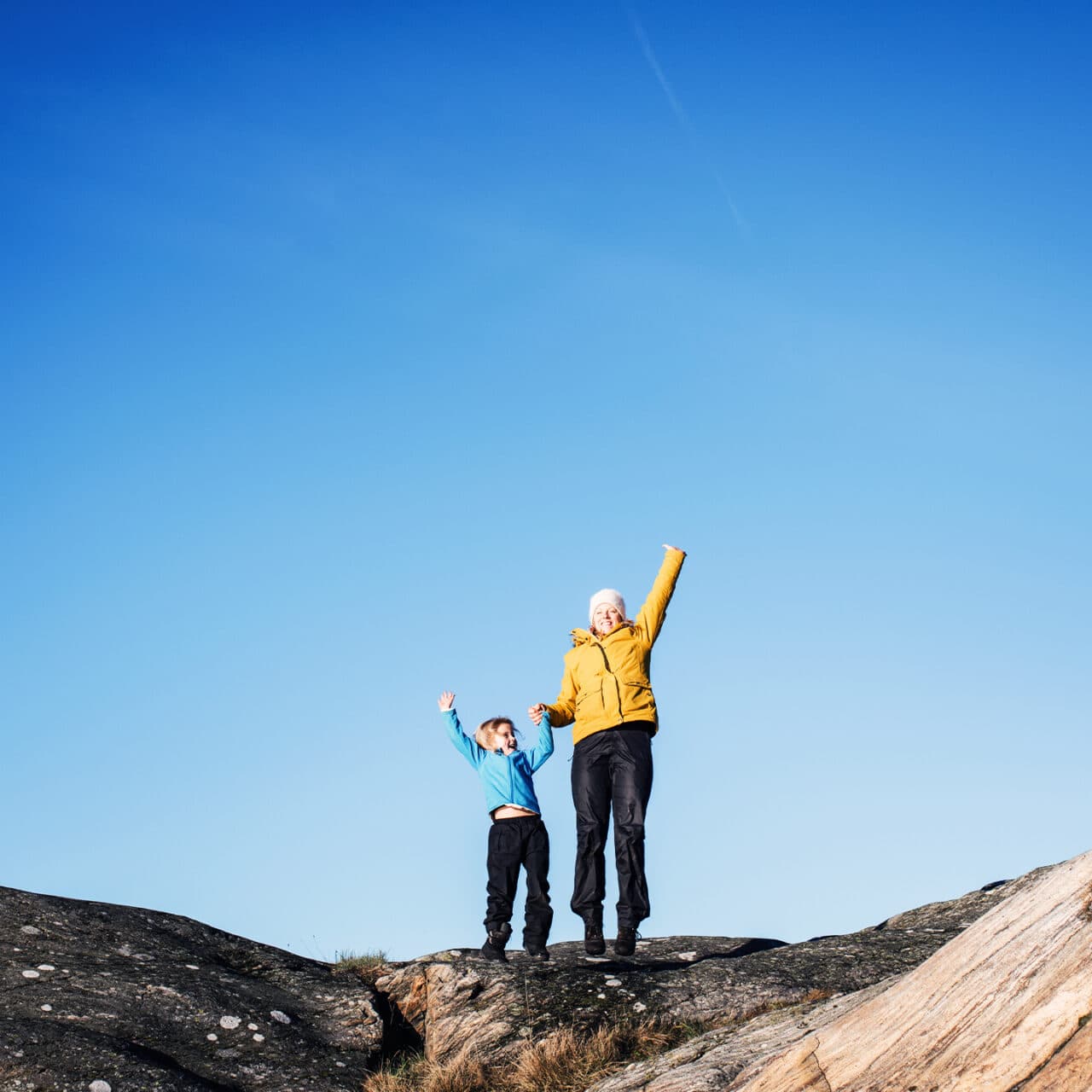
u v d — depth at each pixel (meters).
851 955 7.56
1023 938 4.56
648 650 8.36
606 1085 5.85
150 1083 5.98
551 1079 6.12
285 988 7.68
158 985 7.15
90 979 7.08
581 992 7.00
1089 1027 4.04
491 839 8.11
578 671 8.32
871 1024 4.81
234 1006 7.10
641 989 7.00
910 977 4.93
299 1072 6.52
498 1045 6.57
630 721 8.01
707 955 8.51
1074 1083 3.91
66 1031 6.36
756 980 7.08
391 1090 6.30
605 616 8.45
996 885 8.98
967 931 4.91
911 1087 4.36
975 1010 4.45
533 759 8.34
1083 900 4.49
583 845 7.93
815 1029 5.48
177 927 8.56
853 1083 4.58
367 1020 7.24
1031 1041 4.16
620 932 7.74
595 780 7.99
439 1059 6.70
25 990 6.82
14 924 7.83
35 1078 5.87
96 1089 5.85
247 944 8.63
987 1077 4.17
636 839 7.82
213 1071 6.36
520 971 7.34
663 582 8.55
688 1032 6.50
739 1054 5.59
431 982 7.44
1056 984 4.27
